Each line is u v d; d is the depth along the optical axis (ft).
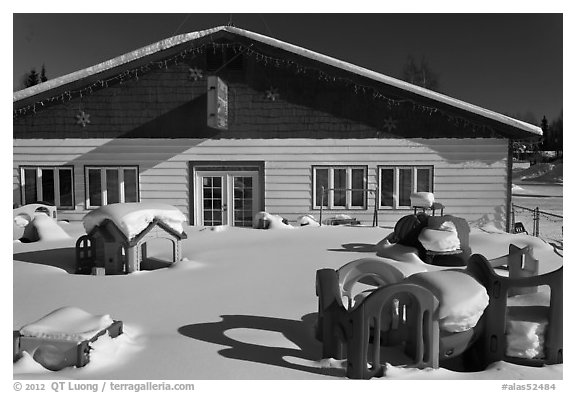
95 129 47.78
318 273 13.10
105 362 12.09
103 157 47.78
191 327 15.03
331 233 37.52
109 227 23.34
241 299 18.37
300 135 47.19
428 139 46.26
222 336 14.20
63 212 47.75
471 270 14.03
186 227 43.14
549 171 159.43
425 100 45.52
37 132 47.83
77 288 20.18
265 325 15.23
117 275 22.74
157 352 12.92
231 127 47.47
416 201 32.94
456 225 27.81
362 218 46.83
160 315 16.33
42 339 12.06
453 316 11.96
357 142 46.83
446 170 46.24
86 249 23.73
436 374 11.69
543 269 24.70
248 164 47.47
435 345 12.00
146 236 24.43
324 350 12.45
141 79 47.50
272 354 12.82
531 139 45.03
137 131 47.65
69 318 12.96
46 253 28.09
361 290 19.58
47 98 46.91
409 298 13.12
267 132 47.37
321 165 47.06
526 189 130.21
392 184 46.85
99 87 47.44
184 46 46.83
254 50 47.03
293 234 36.99
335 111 46.96
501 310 12.84
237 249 30.04
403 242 28.45
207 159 47.52
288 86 47.14
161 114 47.57
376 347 11.55
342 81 46.75
